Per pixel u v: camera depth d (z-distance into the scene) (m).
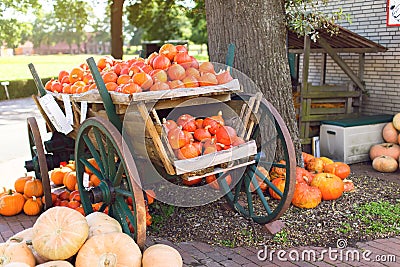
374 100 8.26
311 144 7.43
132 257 3.09
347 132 6.99
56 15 17.47
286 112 5.46
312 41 7.62
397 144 7.10
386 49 7.49
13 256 2.99
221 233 4.30
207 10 5.43
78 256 3.08
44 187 4.78
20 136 10.27
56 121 4.55
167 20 17.80
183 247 4.04
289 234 4.26
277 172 5.14
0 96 18.48
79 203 4.76
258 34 5.21
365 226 4.45
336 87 7.71
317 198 4.82
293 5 5.96
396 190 5.60
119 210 3.67
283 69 5.43
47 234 3.07
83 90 4.04
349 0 8.42
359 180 6.03
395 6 7.44
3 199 4.91
